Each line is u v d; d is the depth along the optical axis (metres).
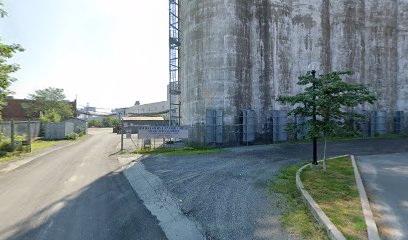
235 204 7.12
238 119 23.81
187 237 5.31
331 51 29.33
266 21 25.55
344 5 29.80
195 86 24.77
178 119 37.22
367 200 6.78
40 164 14.45
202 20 24.58
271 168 11.88
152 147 22.38
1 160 15.79
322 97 9.80
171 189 8.90
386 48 31.75
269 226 5.62
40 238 5.43
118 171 12.39
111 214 6.72
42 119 39.06
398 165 12.04
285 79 26.02
